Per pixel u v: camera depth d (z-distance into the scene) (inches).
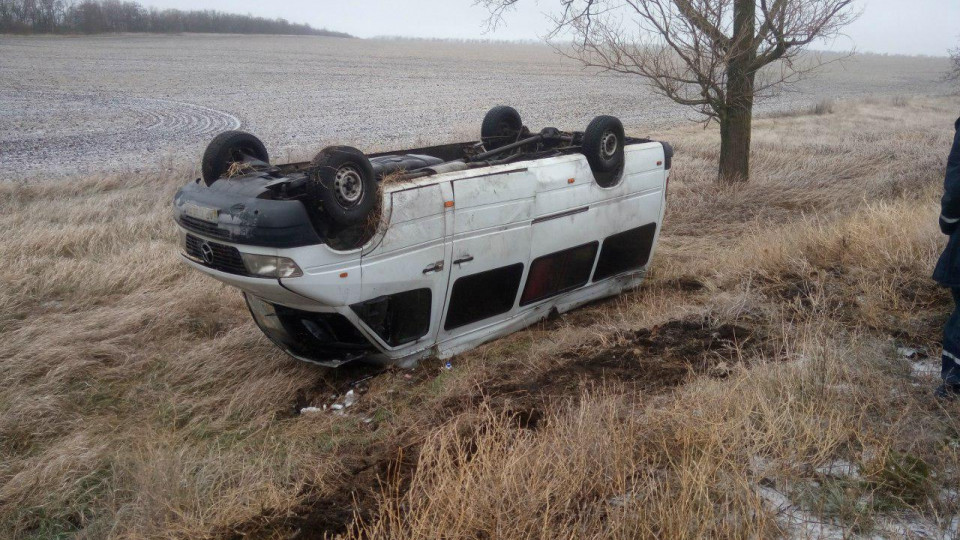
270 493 150.3
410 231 203.9
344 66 2699.3
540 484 130.3
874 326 204.1
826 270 256.5
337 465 163.5
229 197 190.1
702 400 162.2
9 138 855.7
